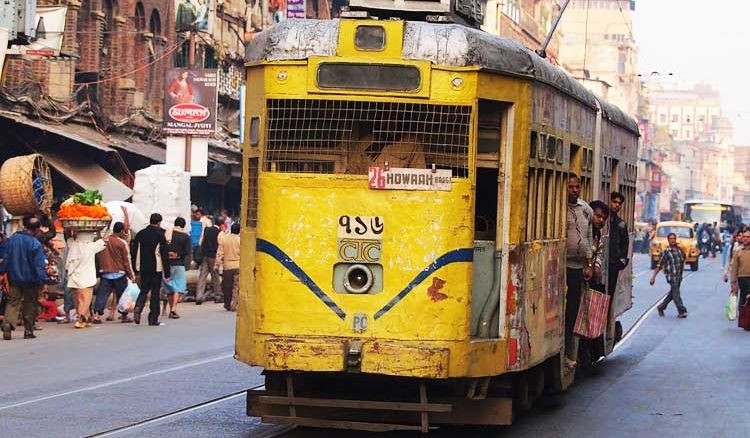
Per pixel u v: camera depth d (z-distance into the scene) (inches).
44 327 937.5
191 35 1667.1
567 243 585.0
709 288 1728.6
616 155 765.3
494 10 3093.0
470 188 442.6
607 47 5782.5
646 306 1325.0
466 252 442.6
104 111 1520.7
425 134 445.1
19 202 976.9
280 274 446.3
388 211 442.3
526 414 563.5
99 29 1560.0
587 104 618.2
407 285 440.5
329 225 444.5
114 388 614.9
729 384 685.3
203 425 510.0
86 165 1304.1
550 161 518.6
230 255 1133.1
